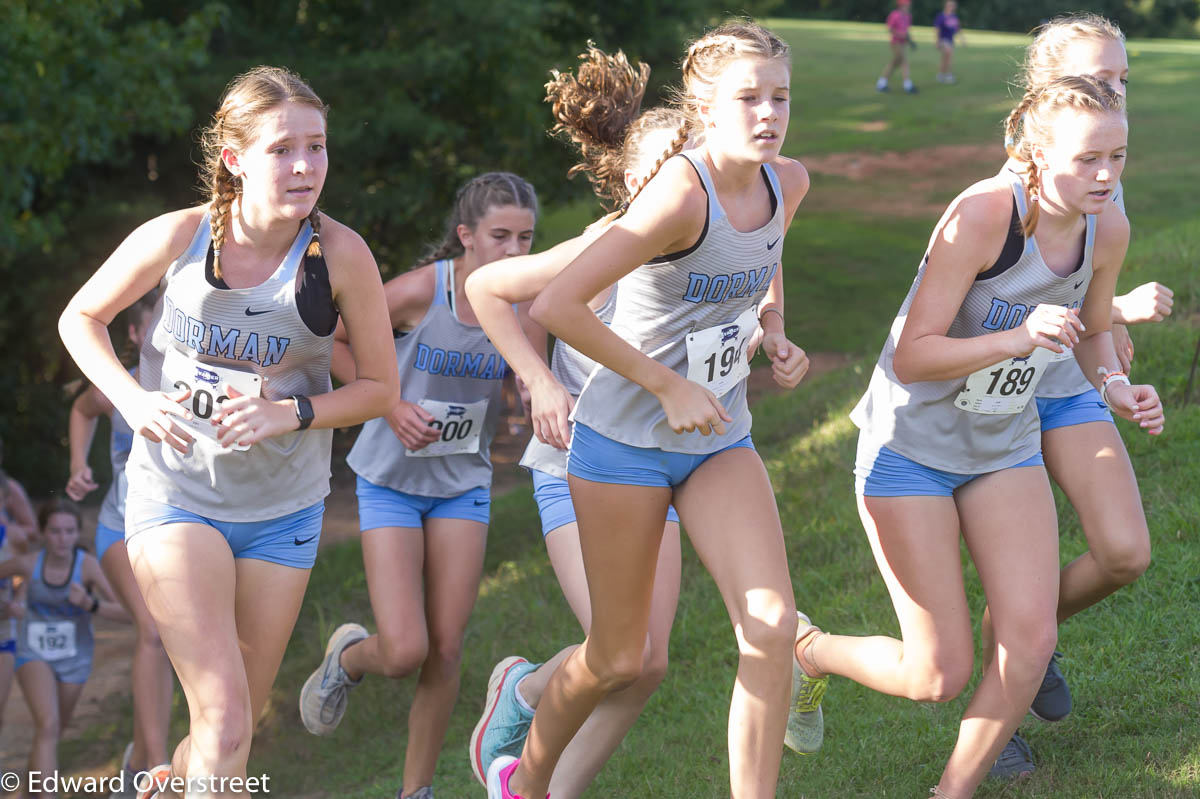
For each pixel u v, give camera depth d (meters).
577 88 4.19
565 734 3.50
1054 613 3.30
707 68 2.99
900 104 29.67
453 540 4.59
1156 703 3.88
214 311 3.26
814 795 3.96
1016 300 3.37
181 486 3.37
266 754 6.24
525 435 14.31
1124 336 4.00
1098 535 3.57
